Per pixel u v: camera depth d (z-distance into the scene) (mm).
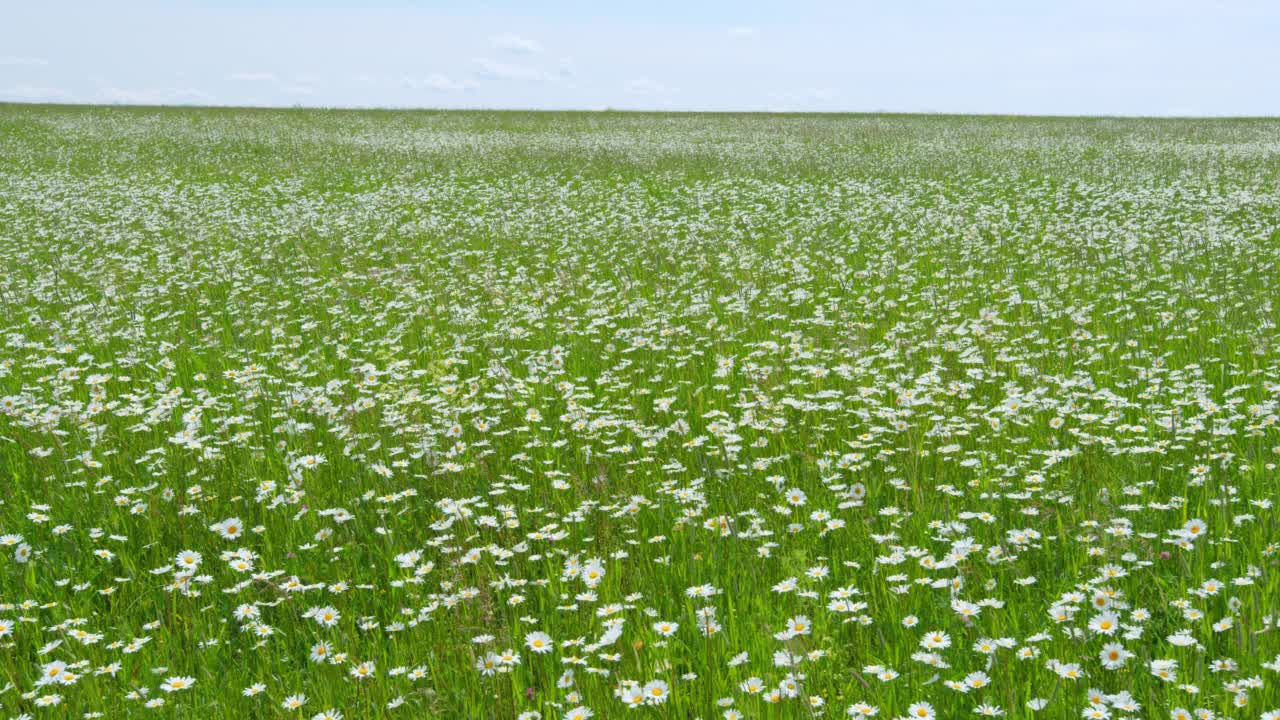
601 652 3936
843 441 6180
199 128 40844
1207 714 3195
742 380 7957
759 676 3682
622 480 5785
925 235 15609
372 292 12531
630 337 9531
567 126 44406
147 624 4309
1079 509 5016
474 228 17906
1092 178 24094
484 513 5512
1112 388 7309
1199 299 10414
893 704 3438
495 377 7949
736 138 38125
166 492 5434
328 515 5449
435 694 3629
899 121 47938
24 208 20672
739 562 4609
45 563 5062
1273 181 22016
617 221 18266
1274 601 3828
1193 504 5160
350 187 24719
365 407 6723
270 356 9352
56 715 3729
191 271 14109
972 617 3857
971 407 6734
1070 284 11656
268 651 4254
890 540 4770
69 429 7062
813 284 12414
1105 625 3592
